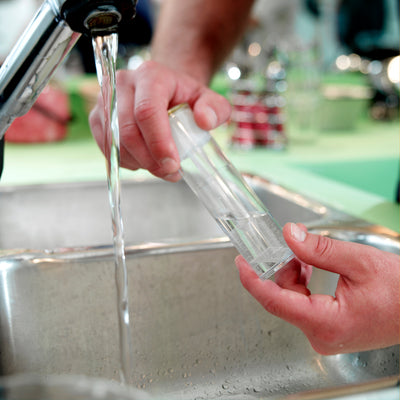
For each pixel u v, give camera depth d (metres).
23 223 0.86
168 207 0.92
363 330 0.37
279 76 1.26
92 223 0.90
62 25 0.34
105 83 0.36
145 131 0.46
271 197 0.79
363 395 0.26
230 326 0.57
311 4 2.28
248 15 0.85
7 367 0.52
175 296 0.56
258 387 0.54
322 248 0.38
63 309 0.54
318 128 1.59
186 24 0.77
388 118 1.82
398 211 0.70
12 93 0.37
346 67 1.99
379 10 2.30
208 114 0.45
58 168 1.07
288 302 0.38
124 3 0.32
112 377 0.55
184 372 0.56
